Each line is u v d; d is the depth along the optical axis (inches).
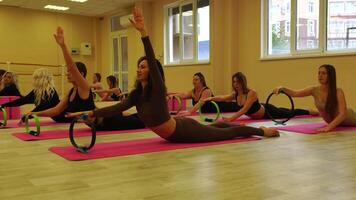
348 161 100.2
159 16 427.5
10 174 88.4
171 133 124.7
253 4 318.7
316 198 69.6
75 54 521.7
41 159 105.0
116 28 509.7
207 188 76.1
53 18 498.6
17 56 470.3
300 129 161.5
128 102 119.0
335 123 159.6
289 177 84.3
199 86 239.3
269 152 112.9
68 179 83.6
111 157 106.7
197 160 102.3
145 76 117.8
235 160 102.0
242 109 186.7
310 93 173.5
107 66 531.8
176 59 414.3
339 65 254.4
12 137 146.9
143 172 89.4
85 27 529.0
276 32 306.7
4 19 458.9
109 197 70.6
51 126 180.5
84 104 159.2
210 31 346.0
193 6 380.2
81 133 154.4
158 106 119.9
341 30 258.1
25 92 476.1
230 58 336.2
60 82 499.2
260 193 72.6
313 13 274.5
